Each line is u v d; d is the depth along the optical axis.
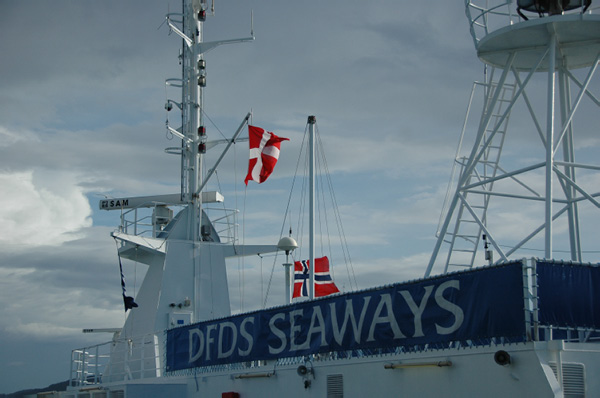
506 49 21.06
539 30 19.92
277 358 18.45
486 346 13.49
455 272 14.16
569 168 21.72
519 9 21.09
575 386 13.02
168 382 23.17
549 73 19.47
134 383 23.30
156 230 31.88
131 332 29.31
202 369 21.73
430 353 14.53
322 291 29.11
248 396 19.70
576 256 21.22
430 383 14.47
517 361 12.92
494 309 13.30
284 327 18.45
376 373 15.70
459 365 13.97
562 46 20.70
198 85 30.80
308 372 17.52
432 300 14.48
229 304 29.72
